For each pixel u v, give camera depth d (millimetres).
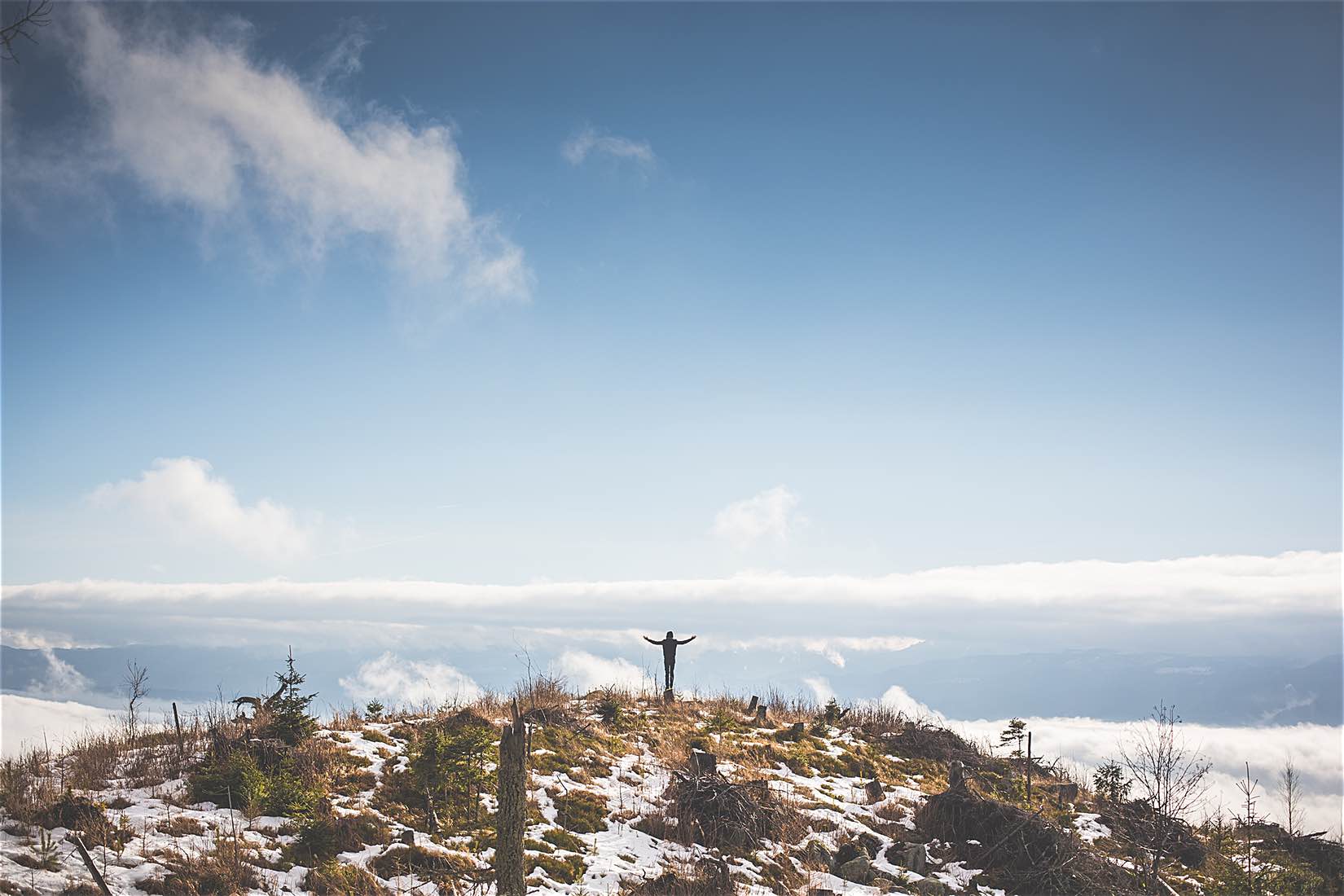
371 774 20203
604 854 18281
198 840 15516
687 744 26109
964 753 29625
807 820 21766
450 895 15039
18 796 15969
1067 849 20469
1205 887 21047
